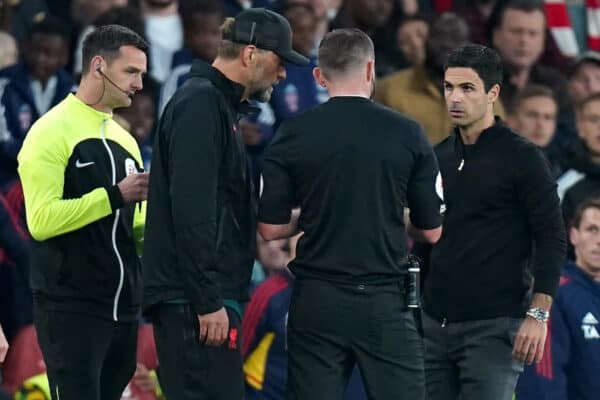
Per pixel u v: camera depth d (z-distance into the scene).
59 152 25.47
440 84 37.53
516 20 40.72
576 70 42.06
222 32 24.55
